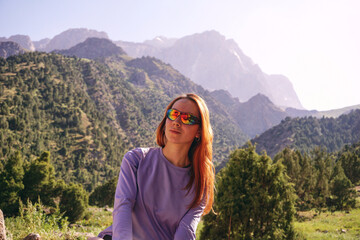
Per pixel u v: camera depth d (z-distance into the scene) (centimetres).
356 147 12125
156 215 144
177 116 145
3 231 288
